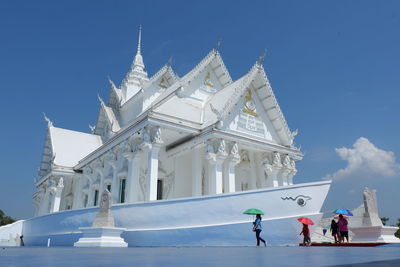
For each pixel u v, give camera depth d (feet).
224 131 80.02
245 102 90.74
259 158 94.84
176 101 86.99
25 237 91.76
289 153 94.07
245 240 58.18
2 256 19.45
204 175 88.07
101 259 17.74
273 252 27.02
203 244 57.82
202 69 96.78
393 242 64.69
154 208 60.95
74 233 69.26
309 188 61.98
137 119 90.38
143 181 85.30
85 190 115.03
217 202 59.98
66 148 127.34
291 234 59.67
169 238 58.75
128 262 15.28
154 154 73.92
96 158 104.42
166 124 77.25
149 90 105.19
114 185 89.10
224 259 17.70
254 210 55.21
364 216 71.77
